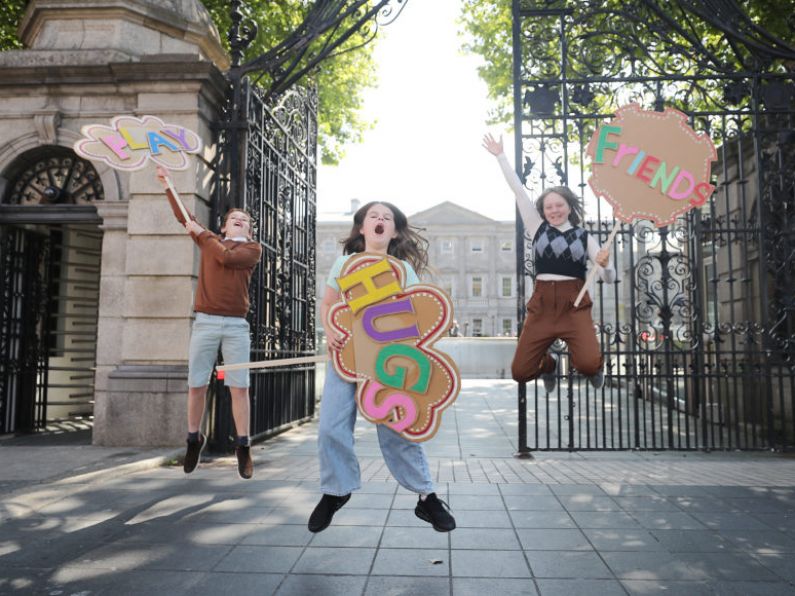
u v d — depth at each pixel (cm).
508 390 1459
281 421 803
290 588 261
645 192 384
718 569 286
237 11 700
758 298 830
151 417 623
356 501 407
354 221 334
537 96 683
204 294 454
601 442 751
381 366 288
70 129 675
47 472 496
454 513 383
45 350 815
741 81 694
